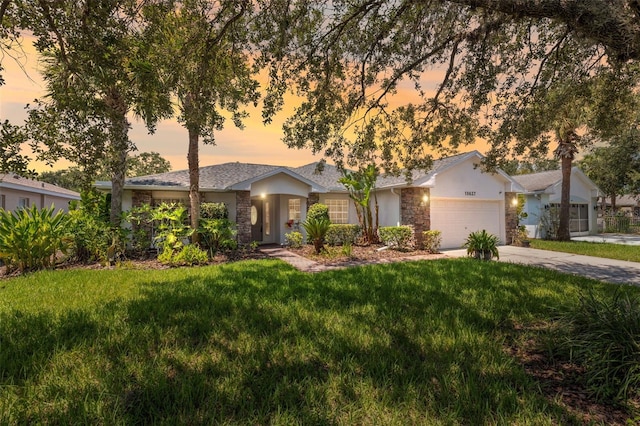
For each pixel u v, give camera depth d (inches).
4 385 114.4
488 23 219.8
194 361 135.1
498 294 243.0
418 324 177.9
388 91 299.4
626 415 103.9
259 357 137.7
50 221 403.2
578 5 151.6
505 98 280.4
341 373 124.0
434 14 240.8
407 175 358.0
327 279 306.0
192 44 211.9
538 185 842.2
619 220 994.7
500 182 641.6
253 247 546.9
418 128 322.0
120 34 181.3
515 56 269.1
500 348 147.9
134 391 112.6
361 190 641.0
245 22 221.3
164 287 269.9
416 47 260.4
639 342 124.0
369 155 328.2
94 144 196.2
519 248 586.2
